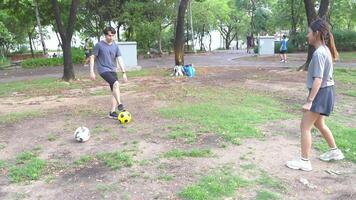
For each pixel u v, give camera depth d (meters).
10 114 9.22
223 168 5.21
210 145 6.21
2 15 31.72
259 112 8.62
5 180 5.13
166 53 37.94
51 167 5.53
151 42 34.75
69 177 5.14
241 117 8.05
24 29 38.44
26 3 25.20
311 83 4.85
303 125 5.10
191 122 7.73
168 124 7.65
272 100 10.21
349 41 33.06
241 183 4.71
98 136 7.00
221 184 4.69
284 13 40.81
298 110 8.97
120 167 5.39
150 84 13.88
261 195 4.41
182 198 4.37
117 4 32.81
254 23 50.19
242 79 14.80
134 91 12.26
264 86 12.87
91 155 5.95
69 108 9.78
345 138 6.46
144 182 4.86
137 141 6.54
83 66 25.31
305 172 5.09
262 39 30.86
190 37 45.25
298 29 44.28
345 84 13.21
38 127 7.85
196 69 18.95
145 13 32.69
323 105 4.91
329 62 4.83
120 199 4.43
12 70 24.73
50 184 4.94
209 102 9.84
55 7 15.82
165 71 18.27
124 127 7.56
